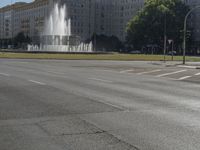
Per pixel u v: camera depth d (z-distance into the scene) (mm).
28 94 12773
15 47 150250
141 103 11141
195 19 122875
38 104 10625
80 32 160625
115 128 7586
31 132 7191
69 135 6957
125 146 6219
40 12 161125
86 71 26172
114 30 167375
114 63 40594
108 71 27078
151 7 111125
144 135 7004
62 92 13469
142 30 109562
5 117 8680
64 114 9125
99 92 13703
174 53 106750
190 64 42125
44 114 9094
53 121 8258
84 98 11992
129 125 7895
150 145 6297
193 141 6586
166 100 11922
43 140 6586
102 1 168750
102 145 6270
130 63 41875
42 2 159375
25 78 18969
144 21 109625
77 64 36188
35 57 48531
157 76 23344
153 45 112438
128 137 6836
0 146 6203
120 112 9508
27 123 8031
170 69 31844
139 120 8461
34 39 153500
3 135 6945
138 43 113938
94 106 10398
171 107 10445
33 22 168250
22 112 9344
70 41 77500
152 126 7809
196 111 9789
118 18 165250
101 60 47406
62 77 20172
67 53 61562
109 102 11211
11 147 6145
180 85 17359
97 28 167000
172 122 8258
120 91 14219
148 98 12344
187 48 117812
